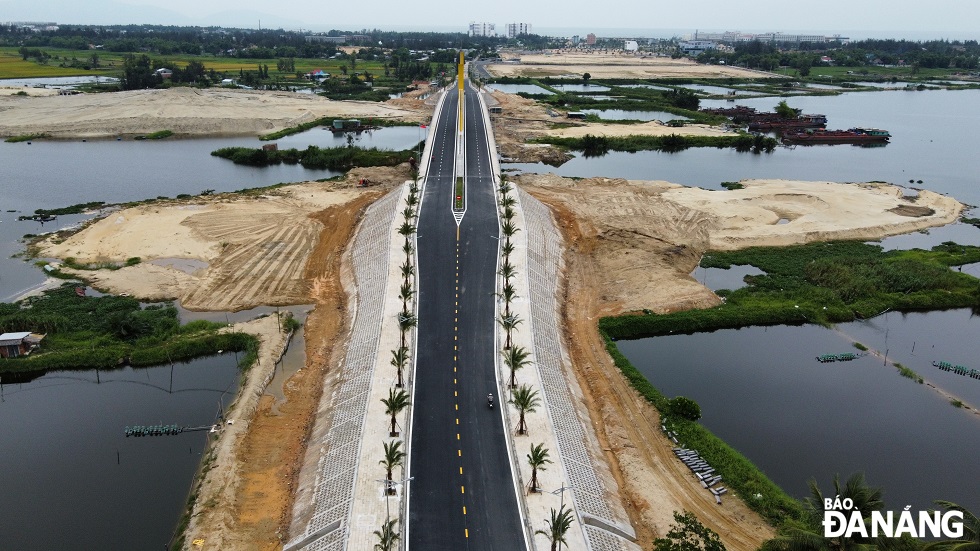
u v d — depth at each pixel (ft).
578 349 365.40
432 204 531.91
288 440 286.25
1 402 315.99
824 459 278.67
